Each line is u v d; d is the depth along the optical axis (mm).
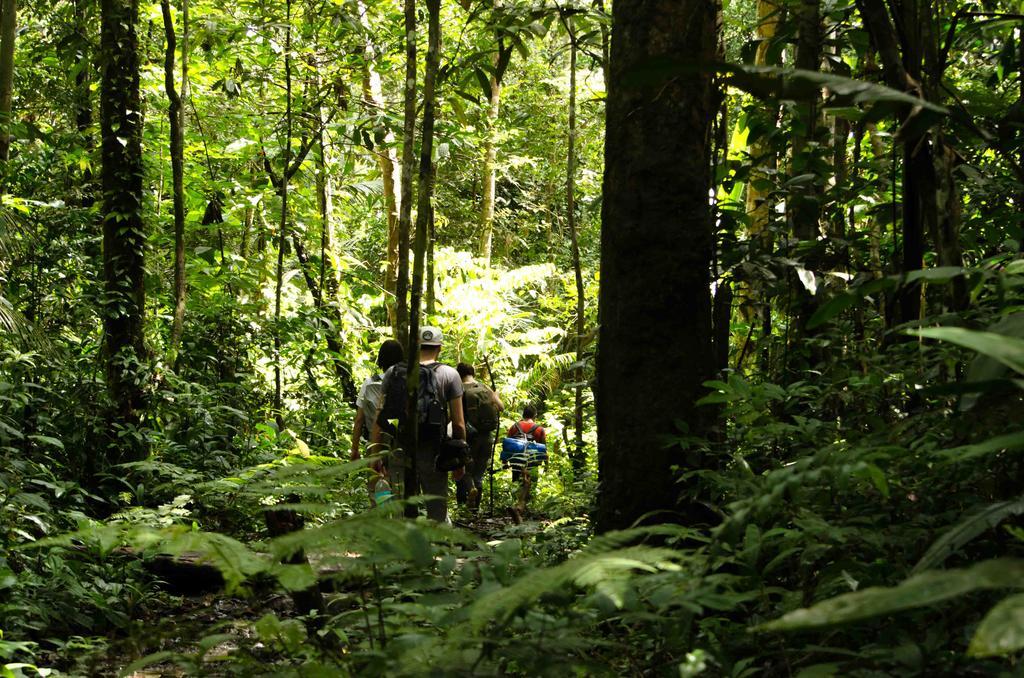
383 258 21000
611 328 3822
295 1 9945
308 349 10961
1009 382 1510
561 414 13703
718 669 2248
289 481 2600
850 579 2271
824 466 2053
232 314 10273
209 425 8023
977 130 2303
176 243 8938
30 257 7992
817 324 1872
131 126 8305
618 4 3799
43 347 6789
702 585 2094
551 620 1971
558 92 20219
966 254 4879
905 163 3270
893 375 3398
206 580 5562
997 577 1181
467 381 10516
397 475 6004
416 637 2020
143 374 7801
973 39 4891
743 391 3201
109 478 6867
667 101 3705
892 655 1923
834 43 4664
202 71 11906
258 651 3350
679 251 3717
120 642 2352
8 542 4734
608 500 3789
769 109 4832
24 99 11867
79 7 9258
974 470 2535
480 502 11453
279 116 11969
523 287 18656
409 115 6781
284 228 10984
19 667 3580
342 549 2109
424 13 9750
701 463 3635
